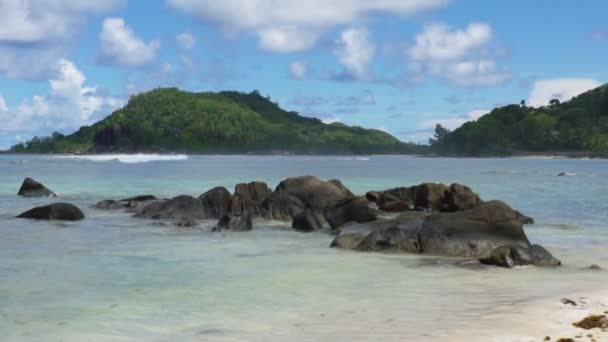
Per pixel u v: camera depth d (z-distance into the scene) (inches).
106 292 496.7
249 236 864.9
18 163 4953.3
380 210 1165.7
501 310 431.8
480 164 6501.0
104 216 1077.8
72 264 626.5
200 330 388.5
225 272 587.2
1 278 550.0
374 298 479.2
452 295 490.0
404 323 400.2
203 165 4724.4
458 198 1111.6
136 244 774.5
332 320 411.5
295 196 1078.4
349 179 2758.4
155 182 2187.5
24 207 1241.4
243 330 388.5
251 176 2847.0
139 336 375.9
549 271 606.2
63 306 449.7
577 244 805.2
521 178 2950.3
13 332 384.2
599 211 1277.1
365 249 727.1
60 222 989.8
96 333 382.3
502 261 627.5
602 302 455.5
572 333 368.2
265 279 553.3
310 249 741.9
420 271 597.6
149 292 497.4
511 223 714.8
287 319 415.2
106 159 6732.3
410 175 3272.6
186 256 684.1
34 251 708.0
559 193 1829.5
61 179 2368.4
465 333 371.6
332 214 935.7
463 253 687.1
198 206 1075.9
